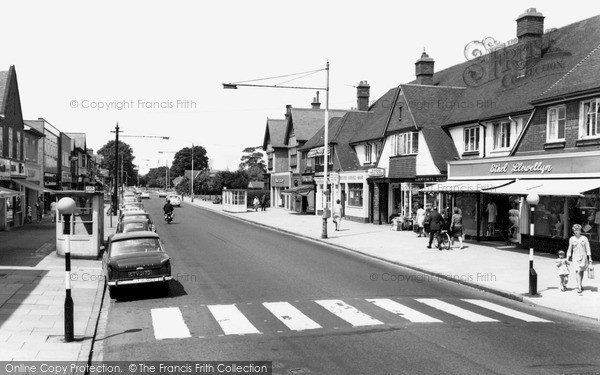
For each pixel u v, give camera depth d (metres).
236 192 56.75
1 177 32.56
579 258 15.38
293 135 62.88
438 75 43.84
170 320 12.26
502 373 8.62
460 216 25.53
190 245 27.11
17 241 26.97
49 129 53.31
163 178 187.88
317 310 13.17
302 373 8.64
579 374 8.59
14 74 36.94
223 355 9.64
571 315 13.27
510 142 28.22
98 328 11.68
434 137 33.81
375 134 42.38
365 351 9.79
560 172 22.52
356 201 43.44
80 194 21.45
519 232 25.69
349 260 22.47
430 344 10.25
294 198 60.44
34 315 12.41
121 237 16.39
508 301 14.99
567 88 22.62
